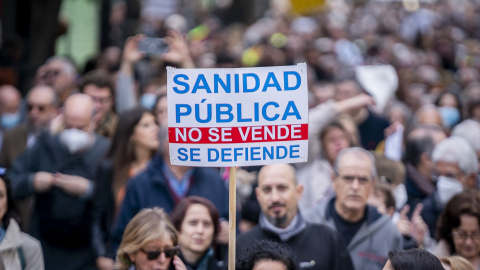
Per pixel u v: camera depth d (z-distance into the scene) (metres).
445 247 11.79
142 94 21.02
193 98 10.13
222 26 65.25
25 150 14.84
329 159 15.20
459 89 30.50
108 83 16.58
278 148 10.18
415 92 25.58
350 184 12.16
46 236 14.26
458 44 50.12
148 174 13.26
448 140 14.49
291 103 10.17
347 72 21.14
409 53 43.16
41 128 16.72
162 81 19.91
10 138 16.59
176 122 10.19
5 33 32.41
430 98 25.14
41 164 14.51
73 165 14.47
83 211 14.19
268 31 48.50
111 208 14.09
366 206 12.44
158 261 10.54
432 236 14.11
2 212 10.79
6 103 19.25
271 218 11.73
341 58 41.59
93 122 15.51
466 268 10.05
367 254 12.24
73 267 14.20
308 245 11.66
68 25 34.06
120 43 41.00
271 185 11.71
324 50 38.75
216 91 10.11
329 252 11.65
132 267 10.72
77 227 14.19
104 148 14.66
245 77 10.11
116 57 26.31
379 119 19.81
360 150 12.46
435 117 19.36
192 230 11.61
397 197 14.61
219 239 12.48
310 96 21.20
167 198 13.17
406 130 18.78
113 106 16.86
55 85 20.86
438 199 14.09
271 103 10.15
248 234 11.88
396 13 74.75
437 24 65.88
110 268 13.37
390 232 12.35
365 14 75.00
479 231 11.48
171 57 18.61
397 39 49.88
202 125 10.15
